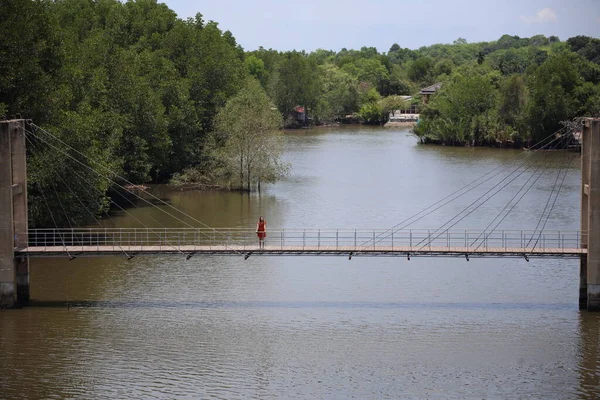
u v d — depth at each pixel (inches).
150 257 3366.1
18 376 2151.8
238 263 3304.6
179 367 2214.6
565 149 7288.4
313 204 4488.2
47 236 3447.3
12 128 2667.3
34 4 3540.8
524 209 4330.7
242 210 4311.0
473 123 7765.8
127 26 5831.7
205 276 3100.4
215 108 5452.8
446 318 2610.7
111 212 4247.0
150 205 4461.1
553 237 3686.0
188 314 2637.8
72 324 2534.5
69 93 3587.6
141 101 4603.8
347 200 4613.7
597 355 2295.8
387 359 2274.9
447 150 7386.8
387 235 3742.6
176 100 5113.2
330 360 2267.5
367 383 2119.8
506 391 2076.8
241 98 5177.2
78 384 2106.3
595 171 2568.9
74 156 3430.1
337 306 2736.2
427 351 2330.2
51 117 3388.3
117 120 4222.4
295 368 2212.1
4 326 2509.8
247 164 4891.7
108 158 3956.7
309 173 5748.0
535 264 3284.9
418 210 4328.3
